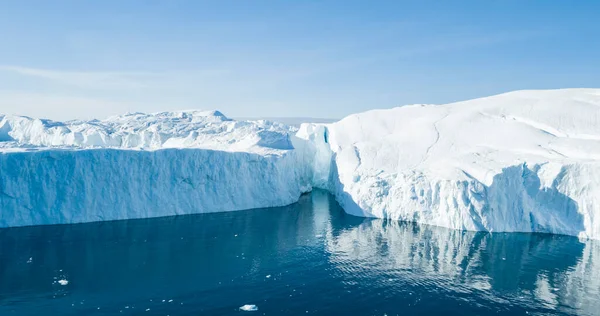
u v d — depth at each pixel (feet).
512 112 192.75
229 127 341.21
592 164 139.44
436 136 193.88
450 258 119.96
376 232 147.95
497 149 169.78
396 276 106.83
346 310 88.89
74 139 296.51
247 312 87.20
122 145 310.24
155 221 158.81
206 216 169.78
